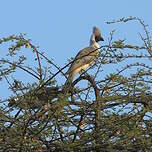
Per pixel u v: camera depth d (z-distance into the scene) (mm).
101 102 18734
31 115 17812
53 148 17719
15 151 17656
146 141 17641
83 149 17719
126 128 17750
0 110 18141
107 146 17656
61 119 18328
